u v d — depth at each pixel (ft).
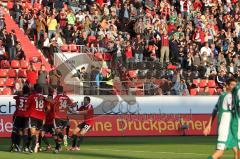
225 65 309.22
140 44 298.56
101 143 212.84
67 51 290.76
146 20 315.78
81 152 177.27
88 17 306.55
